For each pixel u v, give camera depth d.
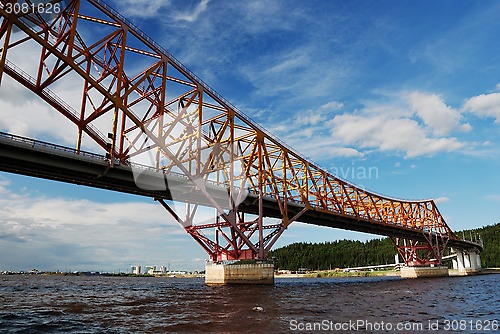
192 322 25.20
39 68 45.12
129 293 53.44
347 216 88.06
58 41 44.97
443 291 56.91
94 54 48.75
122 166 50.00
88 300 41.59
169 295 47.62
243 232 67.25
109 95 48.81
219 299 40.84
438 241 136.50
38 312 30.73
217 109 65.62
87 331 22.30
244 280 64.44
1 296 48.09
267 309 31.91
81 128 47.31
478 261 173.00
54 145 44.41
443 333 22.66
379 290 59.16
